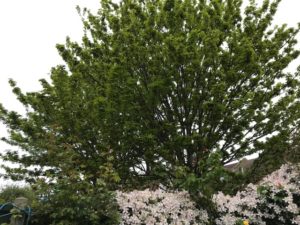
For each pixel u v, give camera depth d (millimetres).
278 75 9102
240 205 6609
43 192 5621
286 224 6598
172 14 8344
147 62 8219
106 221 5789
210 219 6465
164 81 7879
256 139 8922
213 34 8031
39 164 9414
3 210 5941
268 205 6621
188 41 7832
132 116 8273
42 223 5762
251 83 8602
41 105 8812
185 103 8469
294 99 9000
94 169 8086
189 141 8086
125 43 8117
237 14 9242
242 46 8086
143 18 8461
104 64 8383
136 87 8109
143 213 6137
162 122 8570
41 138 7535
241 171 8867
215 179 6684
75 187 5707
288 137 8609
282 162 8609
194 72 8109
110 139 8344
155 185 8062
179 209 6398
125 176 8492
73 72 8930
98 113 8117
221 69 8227
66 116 8445
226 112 8227
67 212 5422
